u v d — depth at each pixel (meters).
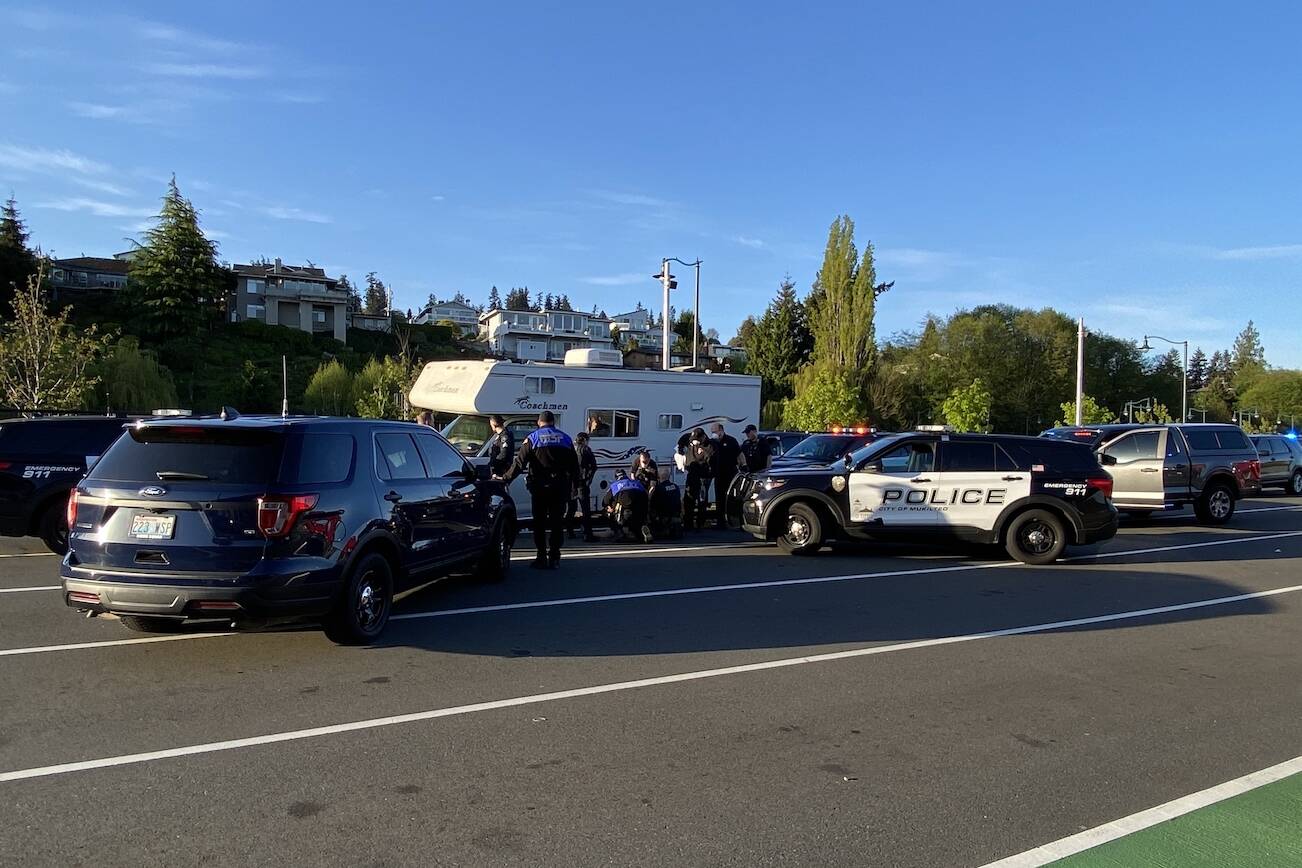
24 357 21.20
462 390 14.00
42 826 3.80
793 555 12.13
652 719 5.30
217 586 5.83
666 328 27.31
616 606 8.51
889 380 57.75
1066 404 46.19
